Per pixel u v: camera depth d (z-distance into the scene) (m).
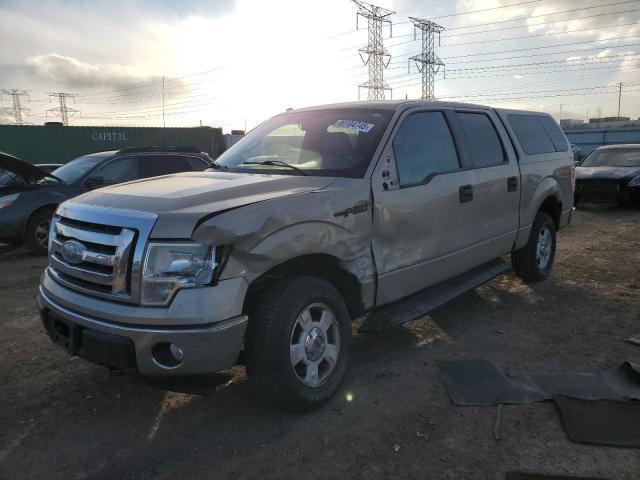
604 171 13.00
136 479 2.76
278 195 3.20
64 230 3.27
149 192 3.27
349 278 3.61
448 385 3.66
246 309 3.13
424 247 4.10
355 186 3.57
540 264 6.08
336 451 2.95
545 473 2.71
